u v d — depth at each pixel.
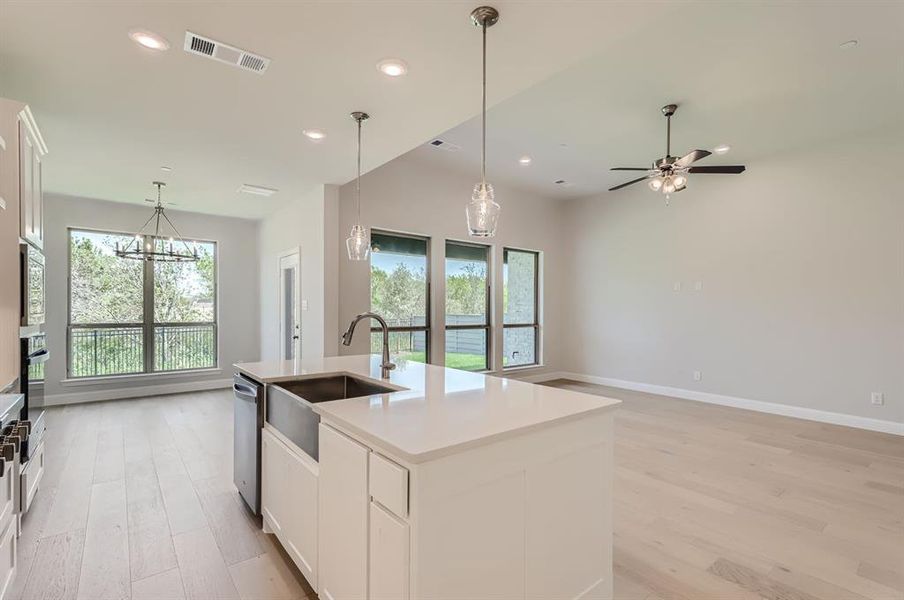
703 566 2.20
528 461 1.57
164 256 5.75
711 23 2.65
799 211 4.98
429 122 3.21
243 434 2.77
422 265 5.96
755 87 3.48
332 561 1.73
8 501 1.71
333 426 1.74
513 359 7.03
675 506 2.83
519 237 6.91
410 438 1.40
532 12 1.98
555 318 7.47
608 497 1.88
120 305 5.86
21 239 2.52
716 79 3.35
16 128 2.44
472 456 1.41
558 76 3.31
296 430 2.09
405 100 2.86
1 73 2.51
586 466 1.78
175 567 2.15
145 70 2.49
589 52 2.32
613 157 5.23
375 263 5.52
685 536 2.47
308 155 3.90
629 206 6.66
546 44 2.24
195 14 2.01
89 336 5.65
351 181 5.09
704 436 4.28
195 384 6.34
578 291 7.34
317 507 1.85
